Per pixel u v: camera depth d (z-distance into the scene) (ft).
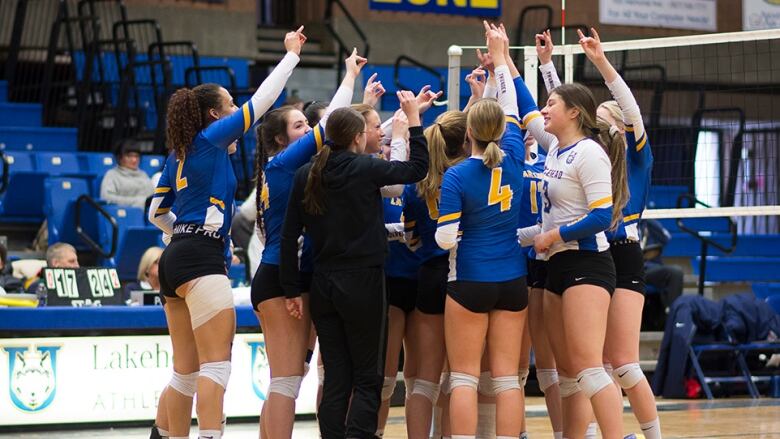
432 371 36.52
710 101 102.53
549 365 37.81
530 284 37.60
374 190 33.60
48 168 77.56
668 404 60.23
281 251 33.42
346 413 33.94
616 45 47.09
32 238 74.59
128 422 48.34
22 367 46.65
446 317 34.76
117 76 94.38
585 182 33.42
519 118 37.52
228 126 33.40
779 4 105.81
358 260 33.40
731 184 76.89
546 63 38.58
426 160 33.88
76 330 47.52
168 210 36.06
